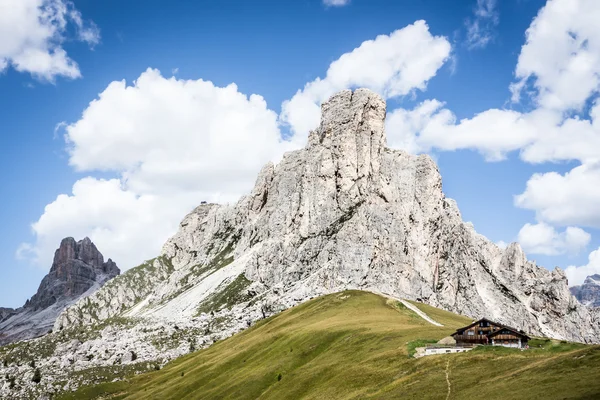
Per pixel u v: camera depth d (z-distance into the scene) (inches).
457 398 3673.7
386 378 4645.7
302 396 5310.0
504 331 5009.8
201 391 7273.6
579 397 3073.3
